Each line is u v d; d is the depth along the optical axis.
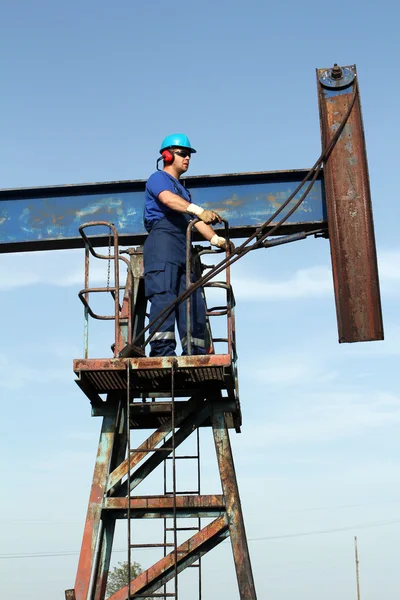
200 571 8.41
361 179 9.21
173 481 7.57
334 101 9.51
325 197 9.54
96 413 8.64
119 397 8.67
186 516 8.20
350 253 9.02
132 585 8.06
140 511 8.28
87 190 9.88
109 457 8.41
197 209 8.12
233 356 8.86
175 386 8.68
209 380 8.55
